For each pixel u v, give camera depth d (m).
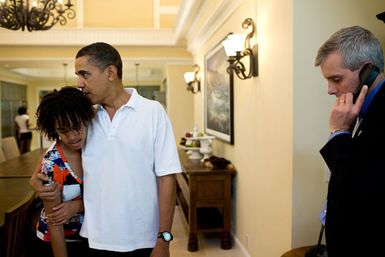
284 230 2.02
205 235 3.63
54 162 1.29
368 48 0.98
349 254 0.97
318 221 1.91
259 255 2.51
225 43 2.60
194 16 4.51
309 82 1.87
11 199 2.19
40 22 3.45
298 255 1.62
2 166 3.56
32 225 2.01
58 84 11.38
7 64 6.54
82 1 6.16
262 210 2.42
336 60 1.01
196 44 5.25
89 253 1.34
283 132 2.01
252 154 2.65
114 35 6.03
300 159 1.89
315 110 1.88
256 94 2.52
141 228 1.31
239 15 2.92
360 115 1.06
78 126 1.22
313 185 1.90
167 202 1.33
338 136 1.03
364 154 0.94
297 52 1.86
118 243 1.28
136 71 9.52
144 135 1.29
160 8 6.29
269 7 2.21
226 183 3.21
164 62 6.52
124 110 1.28
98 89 1.24
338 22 1.86
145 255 1.34
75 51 6.09
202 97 4.95
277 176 2.12
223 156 3.74
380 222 0.92
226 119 3.42
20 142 8.51
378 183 0.91
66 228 1.36
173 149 1.36
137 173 1.29
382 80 1.00
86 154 1.29
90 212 1.31
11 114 9.86
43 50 6.03
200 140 3.94
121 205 1.27
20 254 1.71
